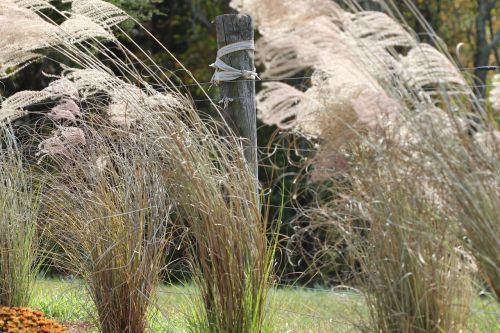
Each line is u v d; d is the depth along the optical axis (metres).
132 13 16.33
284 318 6.02
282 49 4.05
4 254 7.20
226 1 22.11
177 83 20.69
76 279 7.24
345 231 4.38
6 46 5.96
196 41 22.83
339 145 4.24
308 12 4.09
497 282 4.05
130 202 6.02
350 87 4.16
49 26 5.88
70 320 7.26
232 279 5.43
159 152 5.72
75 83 6.37
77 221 6.48
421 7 23.33
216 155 5.59
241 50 6.46
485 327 4.29
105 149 6.33
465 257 4.35
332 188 4.57
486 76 24.33
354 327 4.55
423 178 4.11
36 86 18.28
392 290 4.18
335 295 4.80
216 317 5.49
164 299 6.79
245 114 6.45
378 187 4.22
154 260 6.10
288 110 4.30
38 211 7.33
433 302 4.23
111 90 6.12
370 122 4.15
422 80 4.19
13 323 5.75
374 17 4.20
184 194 5.52
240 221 5.47
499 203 4.00
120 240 6.06
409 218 4.14
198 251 5.75
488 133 4.08
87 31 5.94
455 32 25.38
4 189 7.23
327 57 4.08
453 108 4.16
